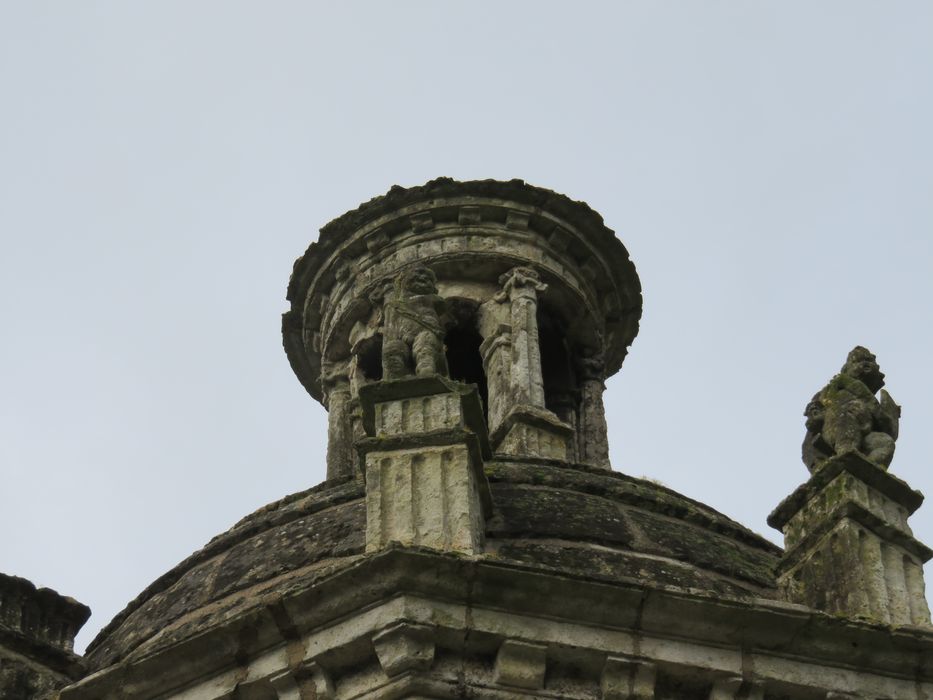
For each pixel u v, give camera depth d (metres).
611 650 40.75
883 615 42.59
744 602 41.22
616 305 60.22
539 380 54.47
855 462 44.66
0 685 44.03
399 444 43.41
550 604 40.81
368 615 40.72
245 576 45.62
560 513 45.62
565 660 40.75
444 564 40.50
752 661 41.31
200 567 47.44
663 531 46.19
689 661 40.97
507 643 40.38
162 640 43.31
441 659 40.50
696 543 46.22
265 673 41.09
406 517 42.25
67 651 45.22
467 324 57.28
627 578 41.03
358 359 57.72
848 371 47.00
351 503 47.28
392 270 57.75
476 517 42.88
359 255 58.75
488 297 57.28
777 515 45.75
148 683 42.00
